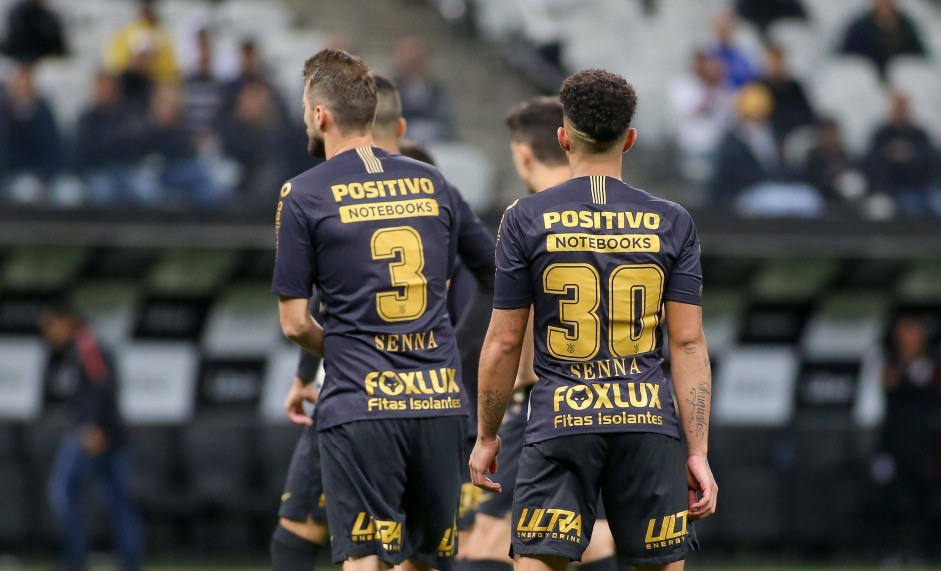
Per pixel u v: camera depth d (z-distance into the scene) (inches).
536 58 1683.1
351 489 631.2
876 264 1604.3
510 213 584.1
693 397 574.9
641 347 575.5
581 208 575.5
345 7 1908.2
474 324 717.9
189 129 1467.8
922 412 1583.4
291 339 643.5
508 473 750.5
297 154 1476.4
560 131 597.9
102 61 1632.6
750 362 1627.7
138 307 1513.3
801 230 1549.0
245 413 1542.8
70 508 1299.2
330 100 654.5
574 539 571.2
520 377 748.6
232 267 1512.1
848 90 1798.7
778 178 1576.0
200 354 1530.5
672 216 580.7
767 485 1600.6
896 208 1588.3
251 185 1461.6
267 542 1549.0
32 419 1497.3
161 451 1513.3
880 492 1600.6
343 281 639.1
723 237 1536.7
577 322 571.2
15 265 1464.1
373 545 629.9
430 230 652.7
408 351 641.0
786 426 1628.9
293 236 635.5
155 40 1553.9
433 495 644.7
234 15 1788.9
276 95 1494.8
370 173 649.6
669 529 572.1
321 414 641.6
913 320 1628.9
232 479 1524.4
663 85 1653.5
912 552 1601.9
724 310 1619.1
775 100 1648.6
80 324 1299.2
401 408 632.4
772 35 1891.0
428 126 1566.2
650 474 570.3
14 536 1485.0
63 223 1416.1
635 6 1820.9
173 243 1438.2
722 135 1578.5
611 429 566.9
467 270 763.4
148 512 1509.6
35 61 1608.0
